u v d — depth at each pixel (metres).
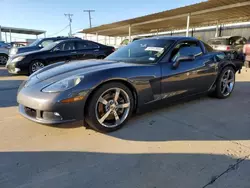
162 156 2.01
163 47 3.13
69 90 2.18
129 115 2.66
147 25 16.61
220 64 3.79
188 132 2.52
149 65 2.80
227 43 10.41
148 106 2.85
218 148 2.16
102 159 1.96
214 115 3.11
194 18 13.19
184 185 1.62
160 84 2.86
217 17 12.85
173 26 17.41
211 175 1.73
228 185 1.62
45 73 2.68
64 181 1.66
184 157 1.99
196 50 3.47
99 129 2.44
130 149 2.13
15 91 4.61
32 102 2.24
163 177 1.71
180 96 3.21
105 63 2.80
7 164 1.87
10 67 6.50
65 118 2.21
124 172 1.77
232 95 4.33
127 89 2.58
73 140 2.32
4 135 2.41
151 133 2.49
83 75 2.31
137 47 3.39
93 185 1.61
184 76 3.14
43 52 6.60
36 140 2.31
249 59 8.57
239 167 1.84
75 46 7.09
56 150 2.11
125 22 15.02
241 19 13.66
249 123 2.82
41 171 1.78
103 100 2.42
